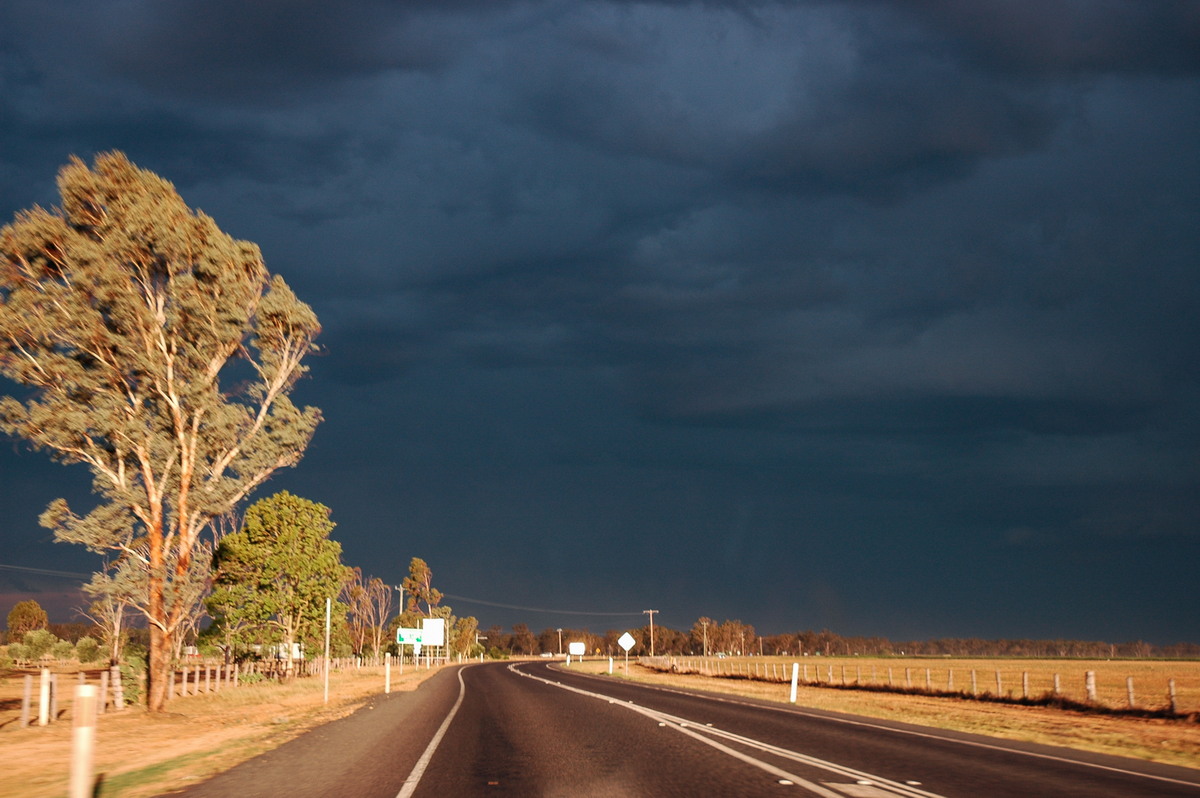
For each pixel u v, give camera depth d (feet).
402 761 48.42
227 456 108.27
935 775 41.34
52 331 97.19
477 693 123.85
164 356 102.27
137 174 99.76
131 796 38.06
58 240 96.78
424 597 385.50
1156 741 63.46
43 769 50.44
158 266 102.47
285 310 109.60
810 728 66.39
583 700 104.17
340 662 262.26
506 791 37.47
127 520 102.06
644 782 39.37
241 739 63.72
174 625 101.04
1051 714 89.92
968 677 215.10
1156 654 578.66
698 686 150.61
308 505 174.60
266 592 164.04
